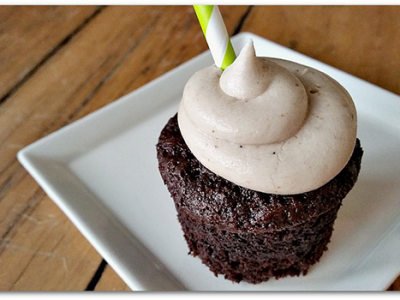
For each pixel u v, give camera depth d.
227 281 0.12
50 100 0.17
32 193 0.14
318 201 0.10
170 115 0.16
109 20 0.20
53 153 0.14
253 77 0.10
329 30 0.19
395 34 0.18
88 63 0.18
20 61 0.18
